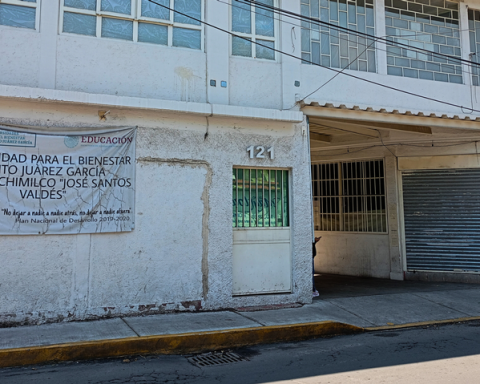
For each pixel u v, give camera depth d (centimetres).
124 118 686
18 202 622
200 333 584
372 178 1152
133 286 677
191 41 749
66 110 654
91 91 674
